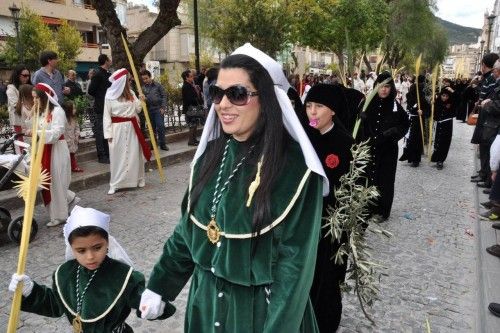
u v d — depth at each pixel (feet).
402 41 92.68
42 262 13.47
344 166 7.73
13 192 19.29
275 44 65.72
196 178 5.51
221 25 67.87
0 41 89.15
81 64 110.63
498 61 20.86
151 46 29.60
